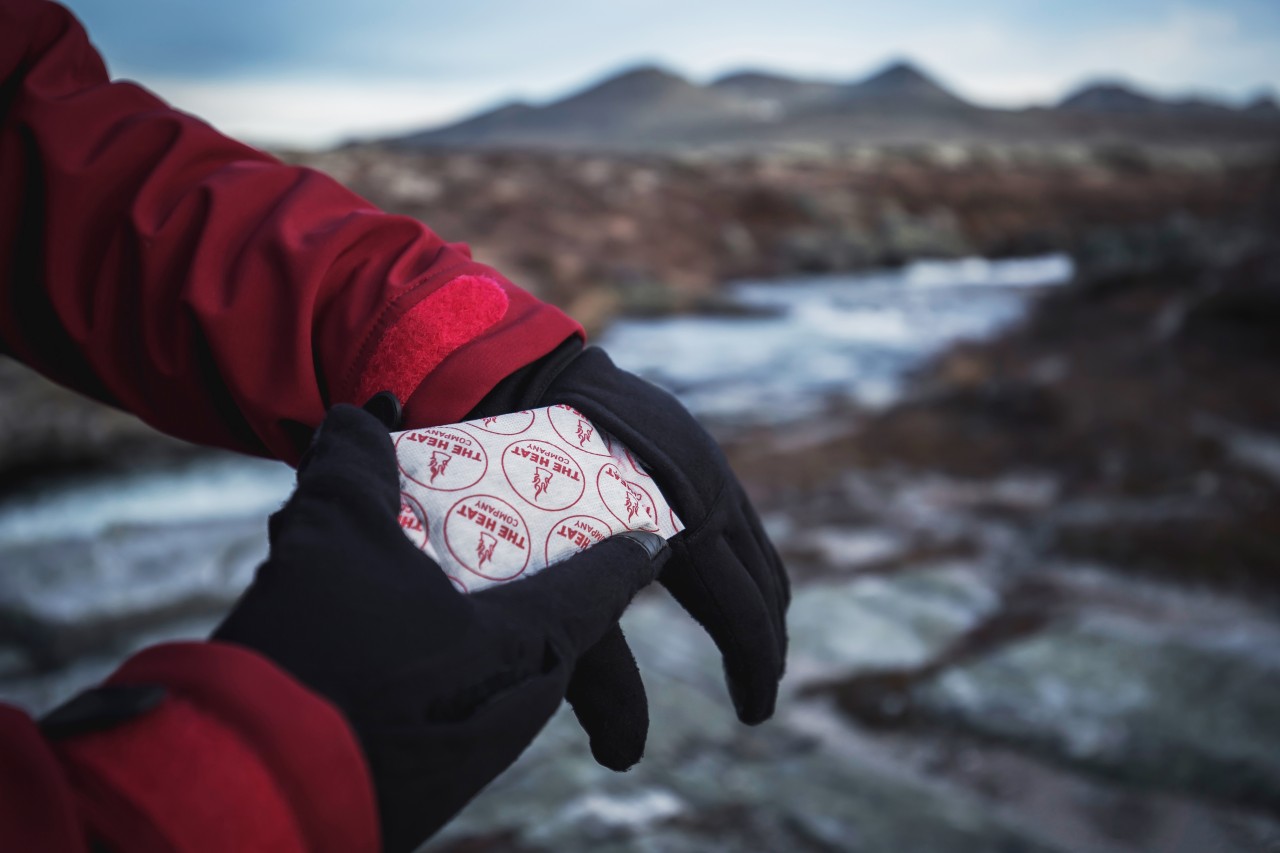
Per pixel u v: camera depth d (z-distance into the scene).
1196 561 3.04
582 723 0.48
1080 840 1.87
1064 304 9.70
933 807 2.00
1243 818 1.89
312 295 0.56
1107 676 2.42
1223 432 4.44
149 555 3.52
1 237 0.59
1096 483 3.98
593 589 0.42
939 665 2.57
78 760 0.29
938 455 4.59
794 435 5.29
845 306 12.88
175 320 0.57
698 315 11.67
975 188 27.31
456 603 0.37
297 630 0.34
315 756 0.30
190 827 0.29
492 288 0.58
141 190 0.58
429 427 0.52
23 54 0.61
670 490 0.52
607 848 1.87
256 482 4.79
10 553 3.47
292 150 17.77
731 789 2.08
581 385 0.55
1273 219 6.59
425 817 0.34
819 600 2.98
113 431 4.96
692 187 21.91
